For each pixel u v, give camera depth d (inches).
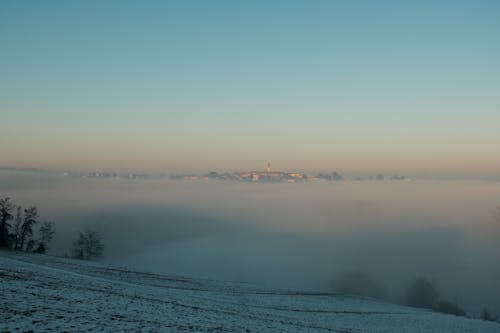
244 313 1112.8
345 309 1610.5
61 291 955.3
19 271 1168.8
